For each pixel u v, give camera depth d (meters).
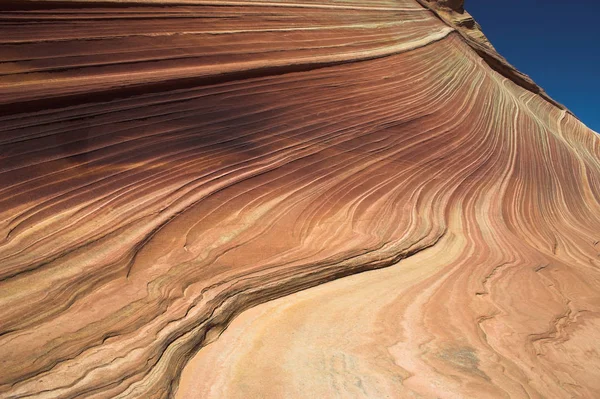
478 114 16.56
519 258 8.95
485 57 25.12
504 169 14.16
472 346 4.97
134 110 6.57
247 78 8.68
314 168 8.34
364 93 11.38
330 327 4.99
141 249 5.14
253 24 10.17
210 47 8.56
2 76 5.74
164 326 4.27
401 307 5.70
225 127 7.63
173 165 6.49
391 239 7.66
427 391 3.92
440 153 11.95
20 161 5.23
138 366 3.67
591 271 10.24
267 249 6.13
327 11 13.62
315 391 3.78
